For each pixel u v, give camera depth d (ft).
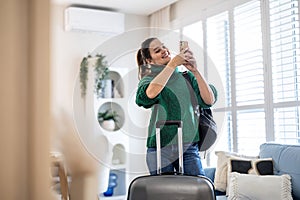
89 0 12.96
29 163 1.09
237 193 8.38
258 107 10.79
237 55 11.60
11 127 1.08
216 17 12.52
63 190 1.46
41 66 1.10
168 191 3.71
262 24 10.68
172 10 14.60
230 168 9.12
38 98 1.10
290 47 9.78
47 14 1.12
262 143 10.09
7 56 1.09
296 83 9.57
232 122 11.71
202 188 3.72
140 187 3.73
